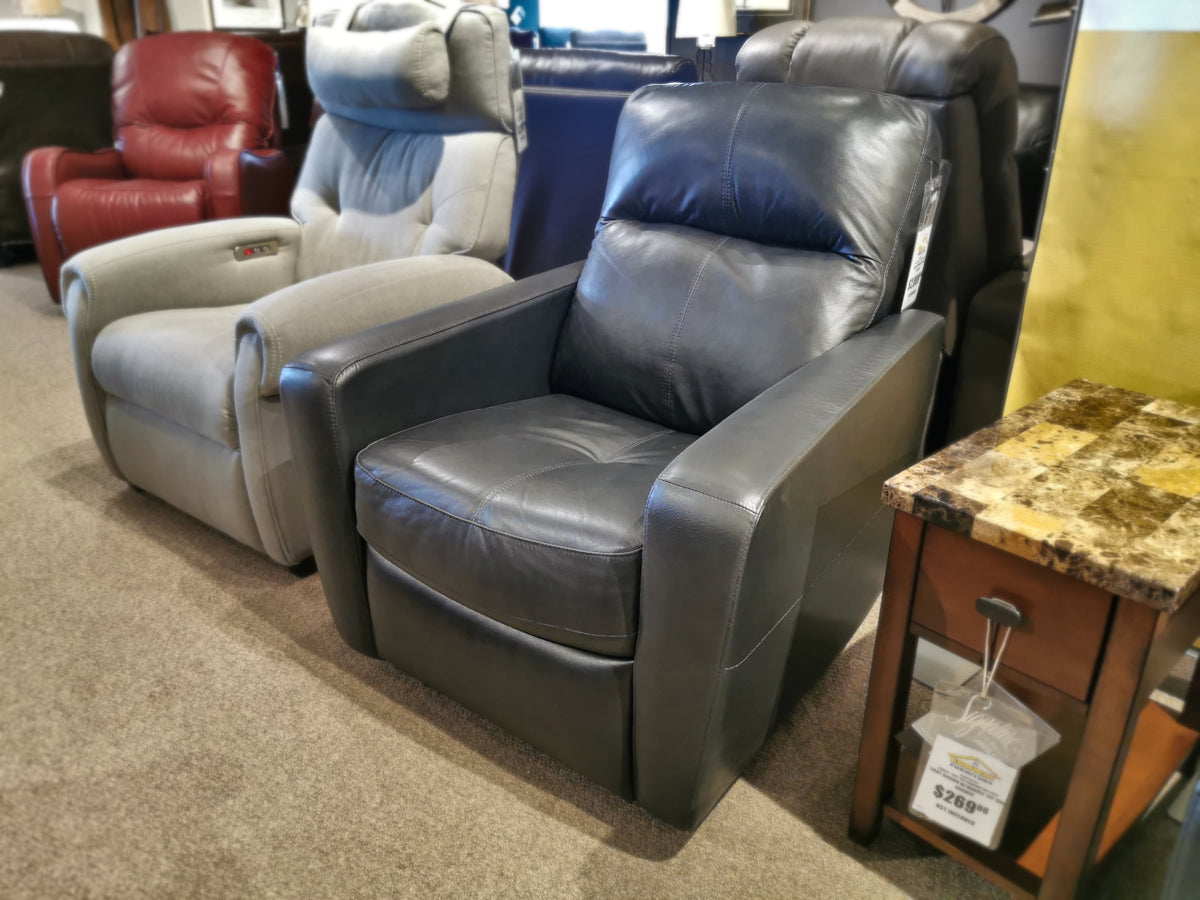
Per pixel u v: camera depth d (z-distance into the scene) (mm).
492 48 1926
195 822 1261
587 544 1129
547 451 1415
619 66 2064
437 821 1271
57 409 2623
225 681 1540
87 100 3914
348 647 1638
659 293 1586
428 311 1543
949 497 986
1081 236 1373
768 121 1509
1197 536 910
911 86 1679
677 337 1546
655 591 1068
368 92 2021
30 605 1729
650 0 2926
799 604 1213
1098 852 1047
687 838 1247
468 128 2021
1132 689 895
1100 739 935
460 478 1296
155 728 1431
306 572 1861
